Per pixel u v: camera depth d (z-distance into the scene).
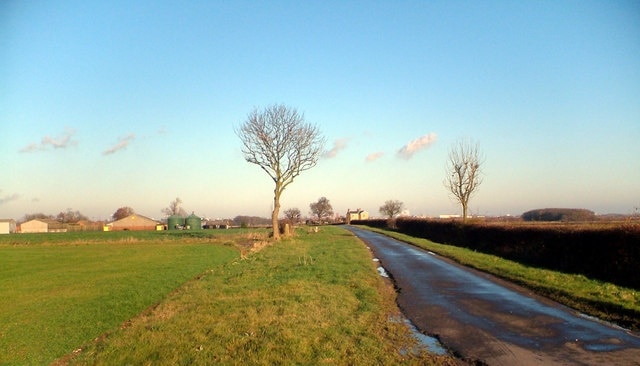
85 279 22.86
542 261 23.23
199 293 16.48
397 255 30.45
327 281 18.17
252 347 9.52
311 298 14.42
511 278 18.89
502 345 9.70
